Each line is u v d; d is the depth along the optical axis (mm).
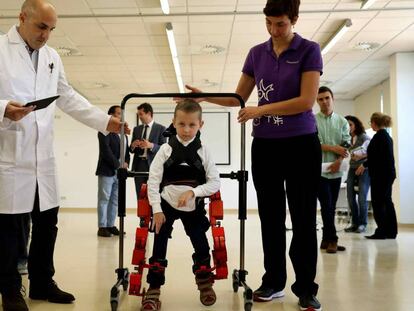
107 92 9055
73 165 9727
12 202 1966
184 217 2131
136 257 2023
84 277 2730
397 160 6371
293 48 2045
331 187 3842
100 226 4809
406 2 4652
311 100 1981
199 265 2105
